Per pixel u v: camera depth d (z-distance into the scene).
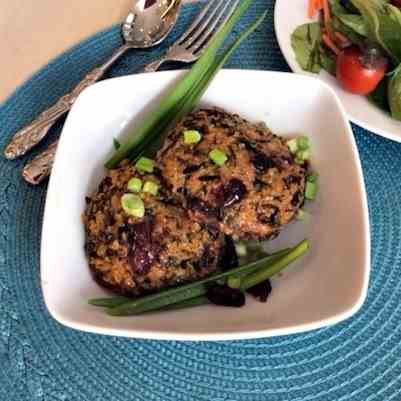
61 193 0.30
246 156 0.30
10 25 0.45
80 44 0.42
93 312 0.28
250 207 0.30
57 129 0.37
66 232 0.30
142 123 0.34
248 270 0.30
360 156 0.37
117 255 0.29
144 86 0.33
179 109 0.34
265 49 0.42
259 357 0.29
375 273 0.32
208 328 0.27
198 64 0.33
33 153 0.36
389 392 0.28
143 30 0.42
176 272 0.29
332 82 0.40
